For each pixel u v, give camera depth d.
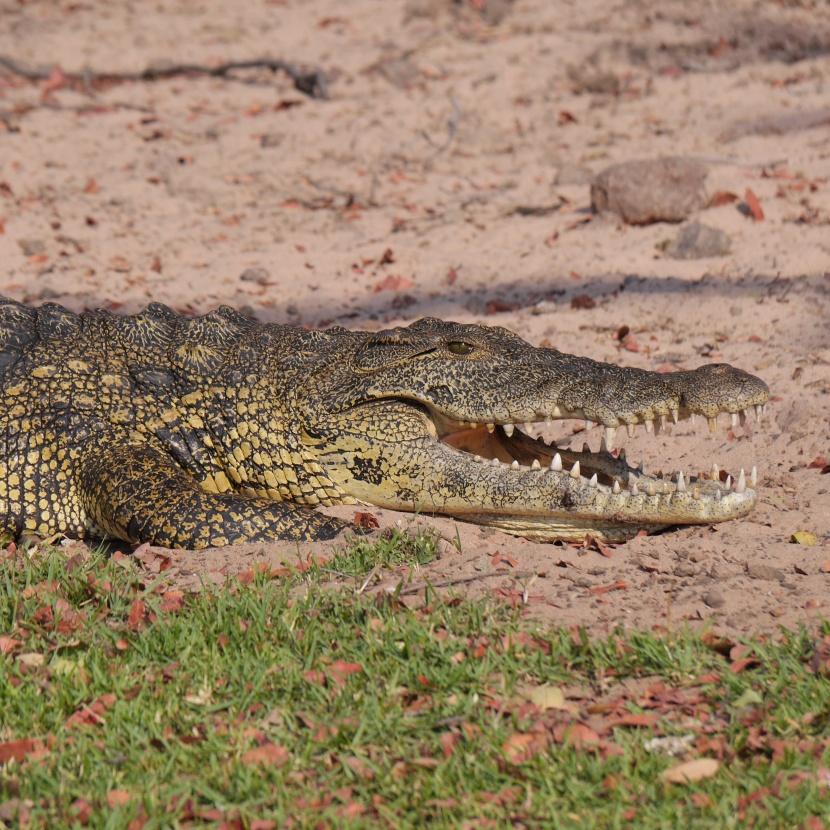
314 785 6.86
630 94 28.91
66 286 19.61
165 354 11.67
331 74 32.31
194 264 20.77
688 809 6.53
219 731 7.30
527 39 33.31
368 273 20.03
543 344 16.00
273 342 11.70
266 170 25.55
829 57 30.25
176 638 8.23
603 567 9.62
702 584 9.17
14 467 11.22
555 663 7.92
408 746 7.18
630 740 7.14
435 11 35.94
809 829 6.28
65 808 6.58
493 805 6.60
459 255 20.55
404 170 25.53
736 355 15.11
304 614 8.58
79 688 7.69
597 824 6.45
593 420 10.39
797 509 10.80
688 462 12.36
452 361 10.84
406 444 10.89
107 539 11.24
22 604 8.75
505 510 10.60
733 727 7.18
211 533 10.19
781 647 7.94
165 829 6.48
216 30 36.94
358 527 10.34
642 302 17.38
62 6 40.12
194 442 11.38
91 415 11.34
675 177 20.81
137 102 30.95
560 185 23.92
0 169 25.86
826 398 13.32
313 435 11.15
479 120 28.05
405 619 8.40
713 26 32.41
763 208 20.88
